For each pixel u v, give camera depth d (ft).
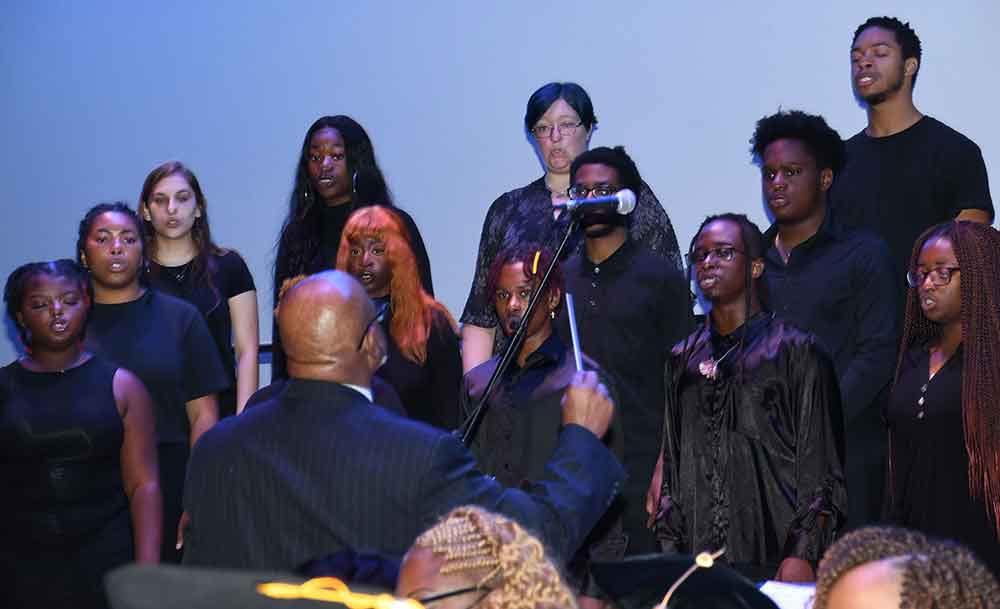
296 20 24.26
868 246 17.48
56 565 15.70
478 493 9.61
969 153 18.67
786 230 17.94
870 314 17.24
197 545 9.97
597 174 18.01
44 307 15.93
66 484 15.71
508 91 23.03
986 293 14.14
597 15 22.36
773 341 15.12
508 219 19.98
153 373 17.88
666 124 21.99
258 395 13.58
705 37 21.72
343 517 9.50
